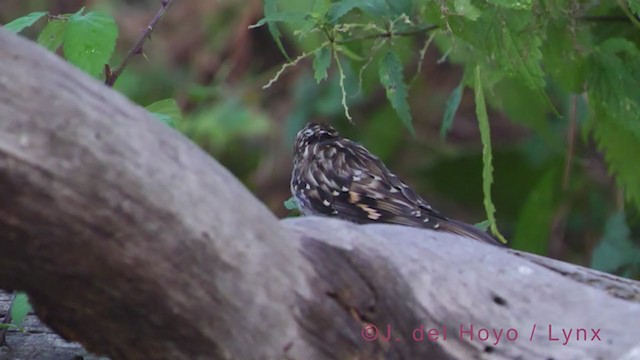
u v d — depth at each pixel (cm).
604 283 714
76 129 530
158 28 1488
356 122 1474
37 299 588
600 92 898
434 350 654
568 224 1316
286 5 1077
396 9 809
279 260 601
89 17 751
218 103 1468
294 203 959
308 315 614
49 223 532
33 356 780
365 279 634
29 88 523
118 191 539
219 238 572
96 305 576
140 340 598
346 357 629
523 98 1079
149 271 559
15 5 1470
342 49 896
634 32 932
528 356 664
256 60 1507
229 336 595
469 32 840
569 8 871
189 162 565
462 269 672
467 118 1523
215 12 1490
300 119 1476
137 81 1441
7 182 518
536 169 1353
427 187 1448
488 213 859
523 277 684
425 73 1511
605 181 1309
